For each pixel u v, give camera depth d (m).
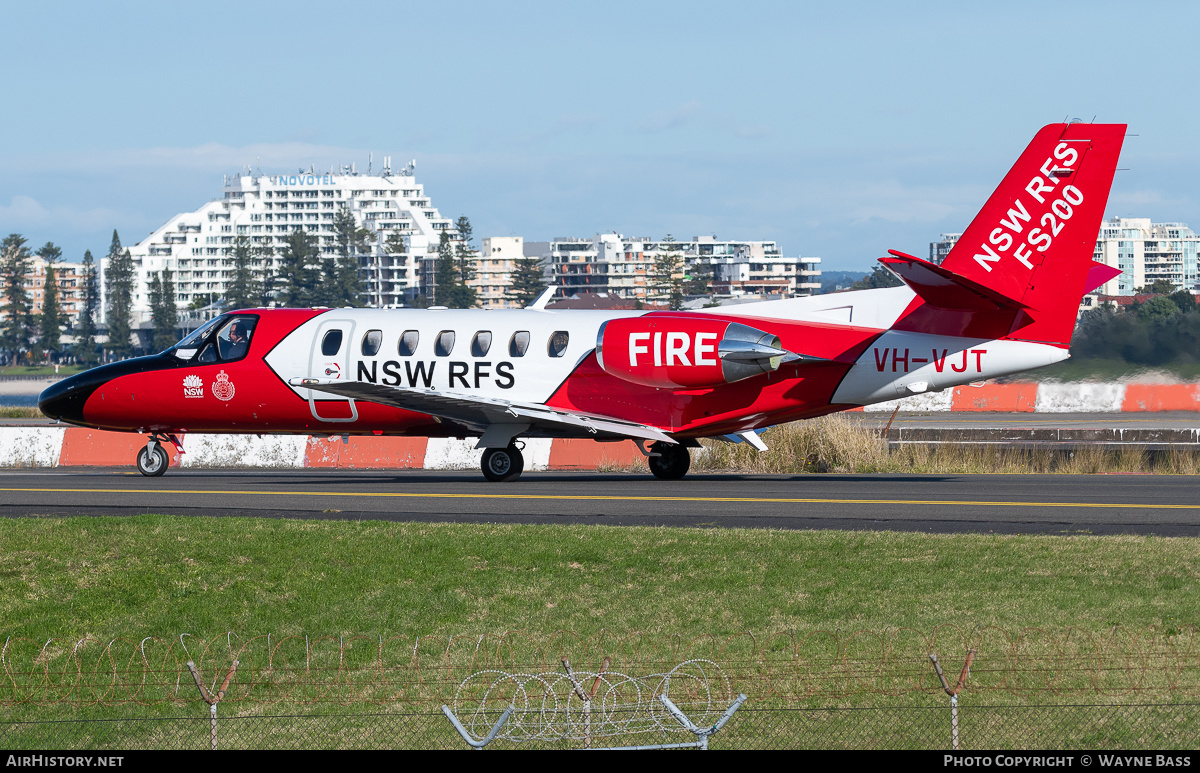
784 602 42.59
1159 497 69.50
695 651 37.75
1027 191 75.19
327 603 43.91
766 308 81.38
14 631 41.31
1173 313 153.88
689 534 53.91
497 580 46.28
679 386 79.38
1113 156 74.00
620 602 43.22
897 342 77.69
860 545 51.25
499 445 81.56
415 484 80.12
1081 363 152.88
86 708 34.78
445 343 83.56
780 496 70.69
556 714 33.00
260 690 35.94
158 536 53.12
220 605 43.78
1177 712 31.86
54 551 50.41
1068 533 55.69
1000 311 75.69
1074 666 35.28
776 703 33.19
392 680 36.22
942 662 35.97
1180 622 39.22
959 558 48.62
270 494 73.00
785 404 79.56
